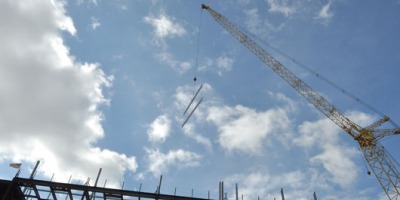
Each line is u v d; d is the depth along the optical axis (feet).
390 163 179.93
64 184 83.66
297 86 212.43
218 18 252.62
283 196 97.04
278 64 222.28
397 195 170.50
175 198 84.48
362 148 192.03
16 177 82.58
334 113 199.21
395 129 182.09
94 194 88.07
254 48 237.04
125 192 84.69
